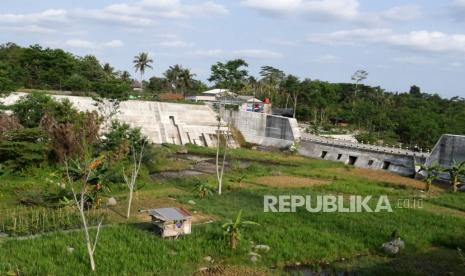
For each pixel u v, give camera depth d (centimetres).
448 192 5200
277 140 8894
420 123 9769
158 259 2470
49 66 10331
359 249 2925
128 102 8756
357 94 15038
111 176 3888
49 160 4972
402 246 2952
